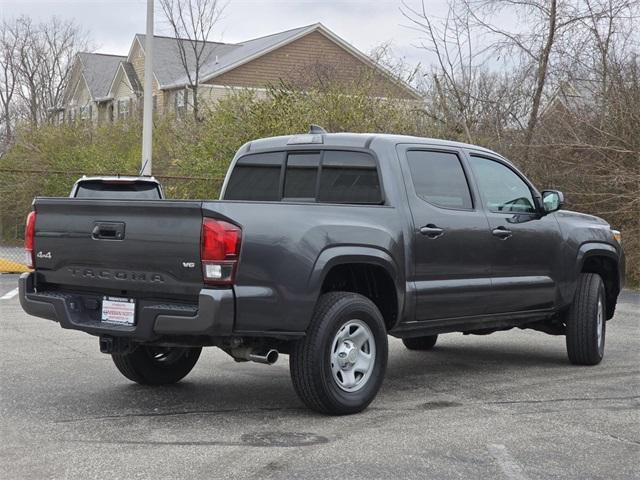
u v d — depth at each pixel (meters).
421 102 21.28
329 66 31.77
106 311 6.08
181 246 5.62
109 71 51.41
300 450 5.23
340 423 5.91
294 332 5.81
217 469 4.84
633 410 6.43
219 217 5.55
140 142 29.22
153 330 5.71
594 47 19.00
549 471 4.92
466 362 8.56
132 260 5.85
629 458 5.20
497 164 7.85
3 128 45.38
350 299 6.12
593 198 18.12
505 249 7.54
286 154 7.55
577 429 5.85
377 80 21.70
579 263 8.30
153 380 7.08
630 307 13.51
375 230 6.36
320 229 5.98
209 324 5.48
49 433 5.59
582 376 7.80
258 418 6.04
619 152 17.64
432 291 6.82
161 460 5.00
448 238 6.99
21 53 47.84
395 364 8.44
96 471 4.79
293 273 5.77
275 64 39.03
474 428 5.83
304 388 5.96
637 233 17.12
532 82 19.95
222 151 20.39
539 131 19.31
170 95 41.75
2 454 5.11
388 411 6.30
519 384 7.40
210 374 7.70
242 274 5.59
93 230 6.05
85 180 11.78
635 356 8.97
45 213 6.43
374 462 5.01
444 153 7.30
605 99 18.20
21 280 6.48
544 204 7.97
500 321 7.73
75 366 7.88
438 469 4.91
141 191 11.88
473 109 20.89
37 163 27.22
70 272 6.26
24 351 8.64
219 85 38.00
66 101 51.09
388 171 6.77
